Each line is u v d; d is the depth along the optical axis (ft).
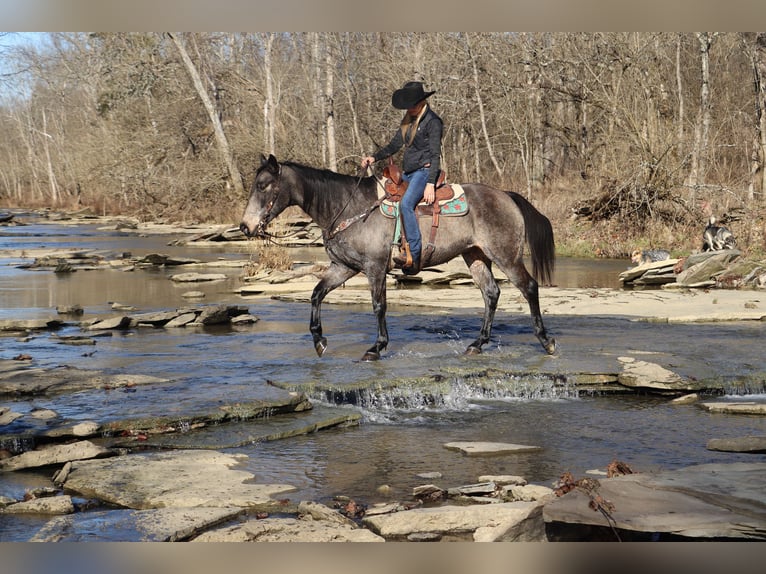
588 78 105.91
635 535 15.15
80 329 40.32
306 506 17.38
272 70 152.25
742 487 16.61
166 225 146.82
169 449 21.95
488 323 32.19
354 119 135.74
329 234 30.48
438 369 28.68
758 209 76.89
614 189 88.07
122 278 66.23
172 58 150.10
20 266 76.02
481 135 139.74
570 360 30.27
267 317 44.32
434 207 30.22
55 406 24.61
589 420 24.81
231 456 21.12
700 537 14.47
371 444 22.47
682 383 27.63
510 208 31.32
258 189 29.63
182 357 32.55
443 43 123.34
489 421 24.79
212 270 73.26
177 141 154.71
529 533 15.14
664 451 21.63
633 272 57.72
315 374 28.22
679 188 85.61
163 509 17.39
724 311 43.24
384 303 30.76
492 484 18.61
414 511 16.78
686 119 100.12
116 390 26.66
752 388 27.94
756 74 88.84
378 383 26.91
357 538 15.65
